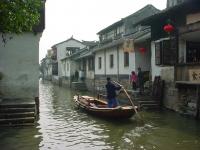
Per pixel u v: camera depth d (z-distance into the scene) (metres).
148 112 17.45
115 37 32.91
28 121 14.02
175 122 14.48
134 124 14.41
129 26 31.80
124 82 25.19
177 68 15.50
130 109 14.85
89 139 11.74
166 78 18.36
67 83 47.34
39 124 14.62
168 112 17.30
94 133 12.76
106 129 13.50
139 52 23.36
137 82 21.31
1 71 17.05
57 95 31.12
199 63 13.59
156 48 17.47
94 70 34.22
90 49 38.09
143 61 23.34
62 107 21.20
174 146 10.56
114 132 12.87
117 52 26.92
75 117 16.77
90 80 36.12
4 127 13.61
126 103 21.33
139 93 20.25
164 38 17.75
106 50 29.83
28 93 17.28
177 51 15.59
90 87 36.06
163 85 18.61
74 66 45.34
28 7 9.99
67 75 48.00
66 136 12.23
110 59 28.83
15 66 17.19
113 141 11.39
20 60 17.23
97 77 33.00
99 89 31.84
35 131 13.03
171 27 15.38
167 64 16.36
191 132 12.42
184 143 10.90
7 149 10.32
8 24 9.93
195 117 14.81
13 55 17.16
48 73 74.44
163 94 18.64
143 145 10.77
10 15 9.72
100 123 14.91
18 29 10.20
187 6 14.41
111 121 15.35
